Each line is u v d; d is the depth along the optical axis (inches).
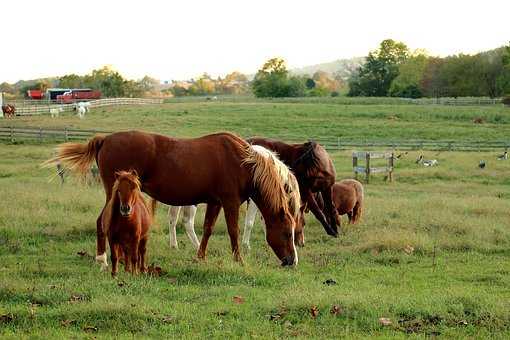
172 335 261.3
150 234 504.7
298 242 482.9
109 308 283.7
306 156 493.7
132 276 354.9
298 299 305.4
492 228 538.6
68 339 253.6
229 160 410.6
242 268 379.2
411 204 671.8
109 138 408.8
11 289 318.7
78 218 530.3
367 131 2167.8
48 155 1362.0
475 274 397.1
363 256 450.9
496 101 3272.6
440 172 1173.7
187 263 398.9
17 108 2664.9
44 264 399.5
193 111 2773.1
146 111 2768.2
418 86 4512.8
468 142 1699.1
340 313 292.7
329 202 512.7
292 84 5068.9
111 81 4891.7
